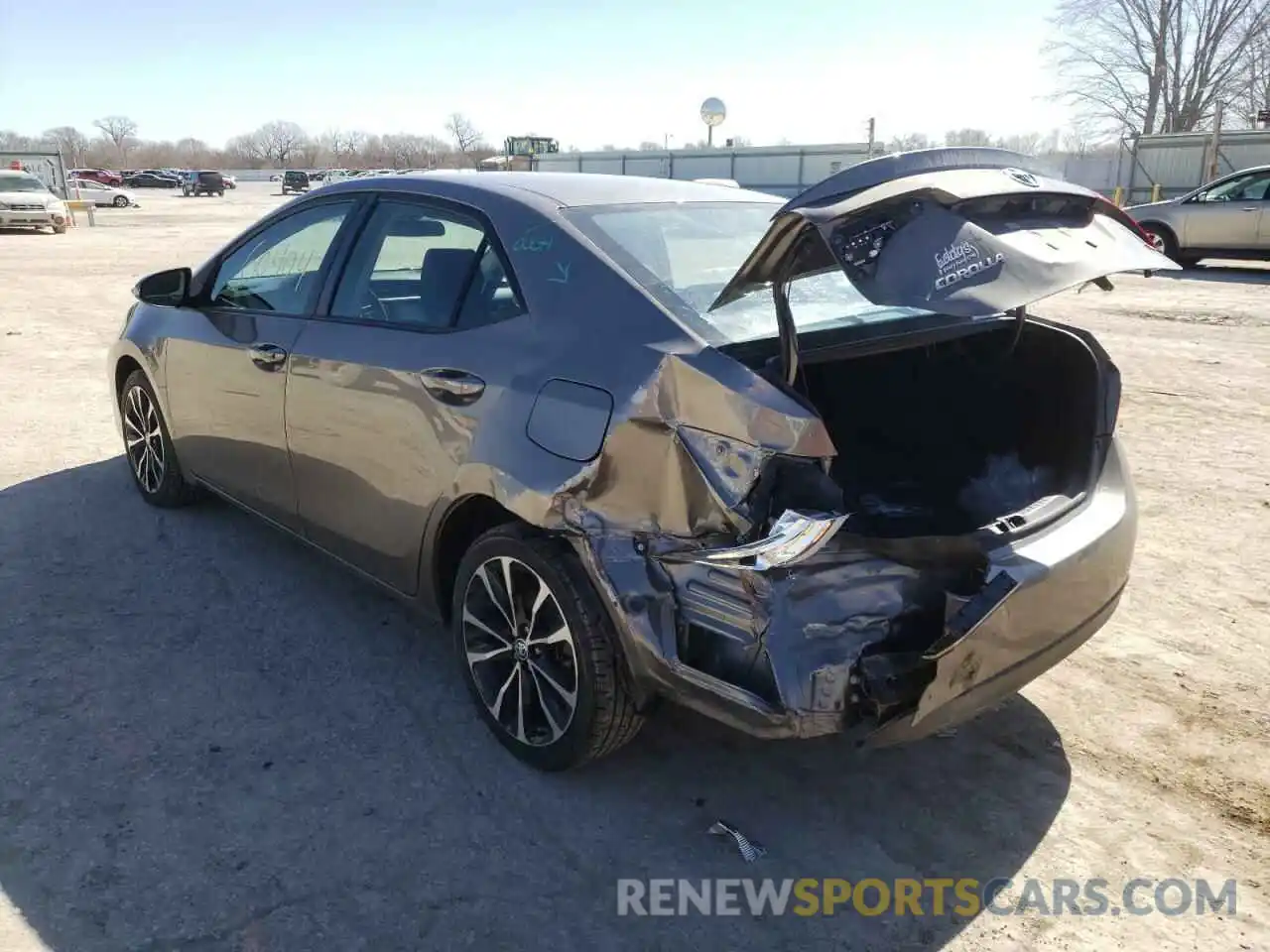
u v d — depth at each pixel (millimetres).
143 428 5254
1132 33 43000
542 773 3195
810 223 2373
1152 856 2867
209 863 2760
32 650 3861
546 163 39188
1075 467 3186
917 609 2645
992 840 2932
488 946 2518
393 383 3340
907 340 2936
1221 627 4168
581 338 2893
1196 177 27438
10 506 5352
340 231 3889
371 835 2895
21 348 9797
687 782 3176
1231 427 7059
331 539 3873
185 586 4434
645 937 2562
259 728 3398
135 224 32188
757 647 2541
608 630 2869
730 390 2504
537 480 2852
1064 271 2404
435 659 3879
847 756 3324
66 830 2865
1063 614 2797
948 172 2557
